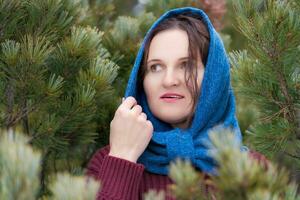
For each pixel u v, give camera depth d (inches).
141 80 66.9
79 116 64.5
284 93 66.5
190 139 61.5
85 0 85.1
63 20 65.9
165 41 63.2
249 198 30.9
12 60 58.4
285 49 63.8
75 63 65.4
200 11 66.6
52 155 73.9
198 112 62.5
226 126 64.3
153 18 96.1
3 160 30.3
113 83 82.6
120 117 60.4
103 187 56.2
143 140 60.0
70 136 68.3
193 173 32.8
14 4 61.5
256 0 65.2
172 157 61.1
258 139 67.3
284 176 34.2
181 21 65.3
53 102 63.1
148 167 63.2
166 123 66.3
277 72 65.7
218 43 63.9
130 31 85.6
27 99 63.4
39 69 61.8
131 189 57.2
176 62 62.5
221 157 31.1
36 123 64.3
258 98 67.9
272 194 32.5
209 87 62.5
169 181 62.1
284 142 66.9
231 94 67.2
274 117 67.6
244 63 67.7
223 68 63.8
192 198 33.2
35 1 63.7
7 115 61.4
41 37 62.8
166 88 62.7
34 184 30.0
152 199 33.9
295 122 66.9
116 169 57.4
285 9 62.9
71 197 30.9
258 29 64.0
